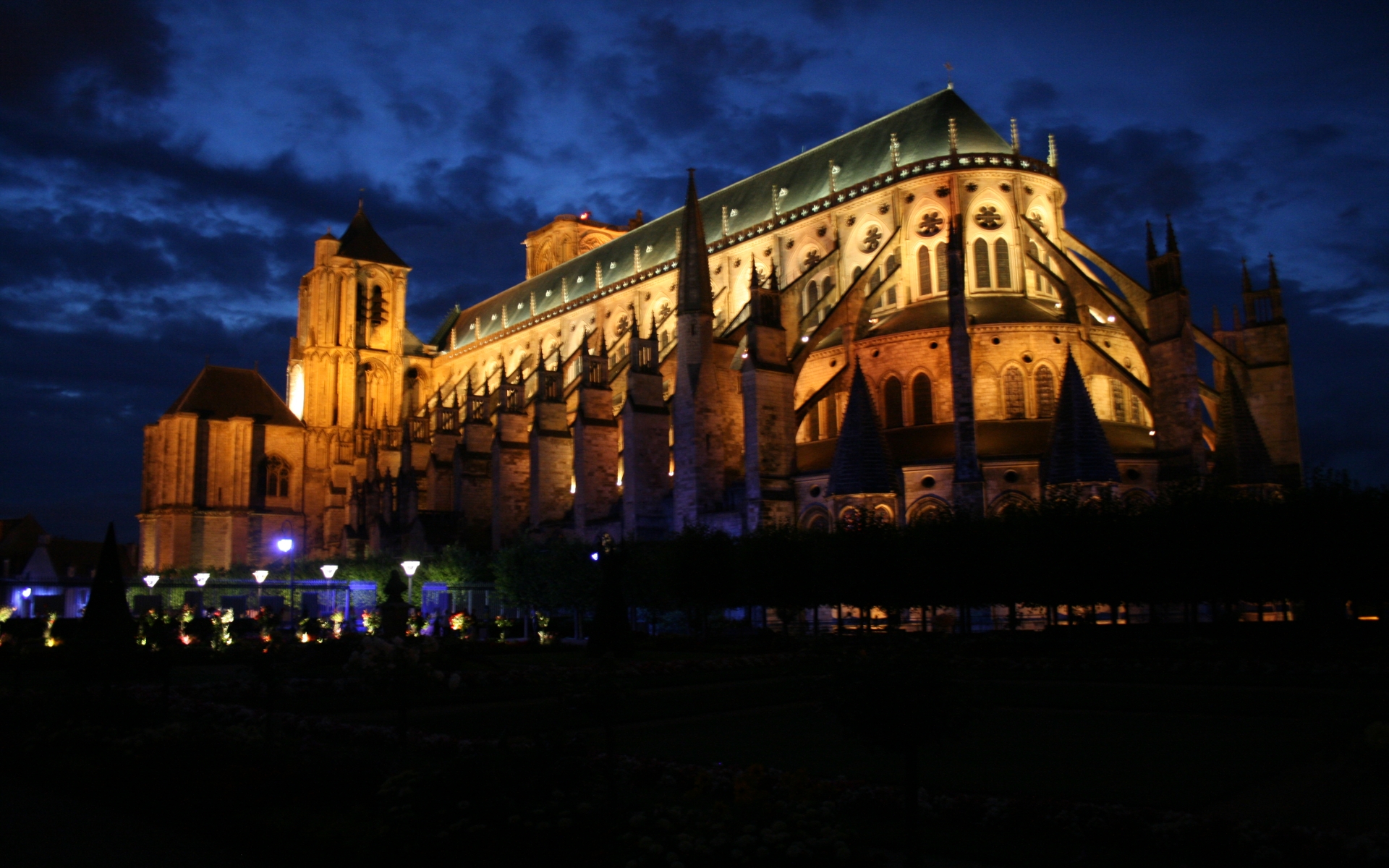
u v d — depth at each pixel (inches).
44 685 1610.5
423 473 4916.3
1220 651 1798.7
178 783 742.5
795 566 2427.4
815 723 1184.8
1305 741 973.2
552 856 551.8
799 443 3430.1
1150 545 2092.8
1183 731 1056.2
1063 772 836.6
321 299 5920.3
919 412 3176.7
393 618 2151.8
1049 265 3553.2
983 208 3513.8
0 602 3981.3
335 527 5625.0
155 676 1221.1
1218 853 593.9
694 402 3198.8
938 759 908.0
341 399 5876.0
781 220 4055.1
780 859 557.0
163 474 5295.3
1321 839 576.7
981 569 2229.3
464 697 1440.7
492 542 4111.7
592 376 3700.8
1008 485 2822.3
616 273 5137.8
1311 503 2047.2
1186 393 2790.4
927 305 3415.4
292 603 3115.2
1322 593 2044.8
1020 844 629.6
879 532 2358.5
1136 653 1836.9
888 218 3663.9
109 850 649.6
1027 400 3100.4
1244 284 3149.6
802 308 3924.7
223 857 632.4
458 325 6712.6
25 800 807.1
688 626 2908.5
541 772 607.5
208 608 3858.3
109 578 1926.7
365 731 1076.5
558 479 3902.6
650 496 3356.3
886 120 4101.9
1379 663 1582.2
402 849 555.2
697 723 1197.7
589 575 2888.8
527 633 3179.1
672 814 611.2
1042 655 1887.3
